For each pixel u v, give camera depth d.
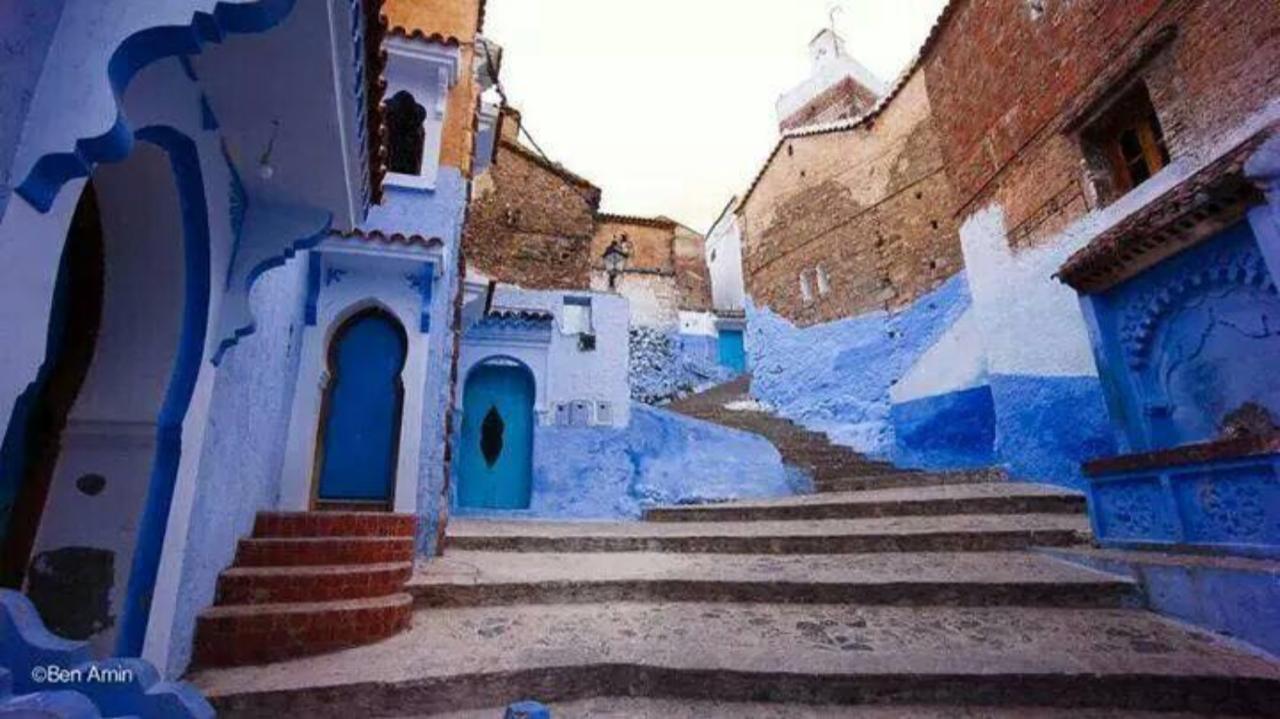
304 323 6.56
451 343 7.48
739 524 7.67
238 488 4.52
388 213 7.16
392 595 4.58
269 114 3.01
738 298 26.16
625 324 11.90
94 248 3.04
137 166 2.80
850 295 14.93
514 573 5.42
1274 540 3.81
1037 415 8.46
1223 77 5.95
